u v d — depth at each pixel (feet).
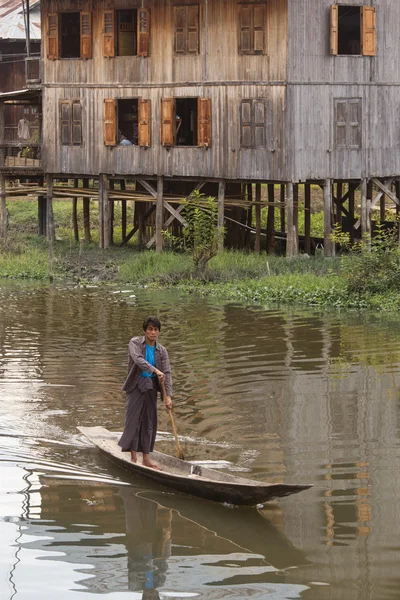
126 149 147.33
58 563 42.47
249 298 116.16
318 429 61.11
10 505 48.98
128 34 159.74
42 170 155.02
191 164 142.31
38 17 233.96
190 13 139.44
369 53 136.56
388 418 63.41
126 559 42.83
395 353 83.51
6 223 162.30
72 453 57.06
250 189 158.30
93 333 93.30
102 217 152.15
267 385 72.28
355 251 139.85
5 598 39.32
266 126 135.85
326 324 97.96
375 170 140.05
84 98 149.38
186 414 64.80
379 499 49.26
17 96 160.15
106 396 69.26
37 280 134.62
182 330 94.38
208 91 139.64
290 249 136.56
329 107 136.15
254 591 39.68
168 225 149.07
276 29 133.80
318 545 44.01
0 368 77.92
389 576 40.83
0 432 60.49
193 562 42.52
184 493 50.88
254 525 46.50
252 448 57.41
